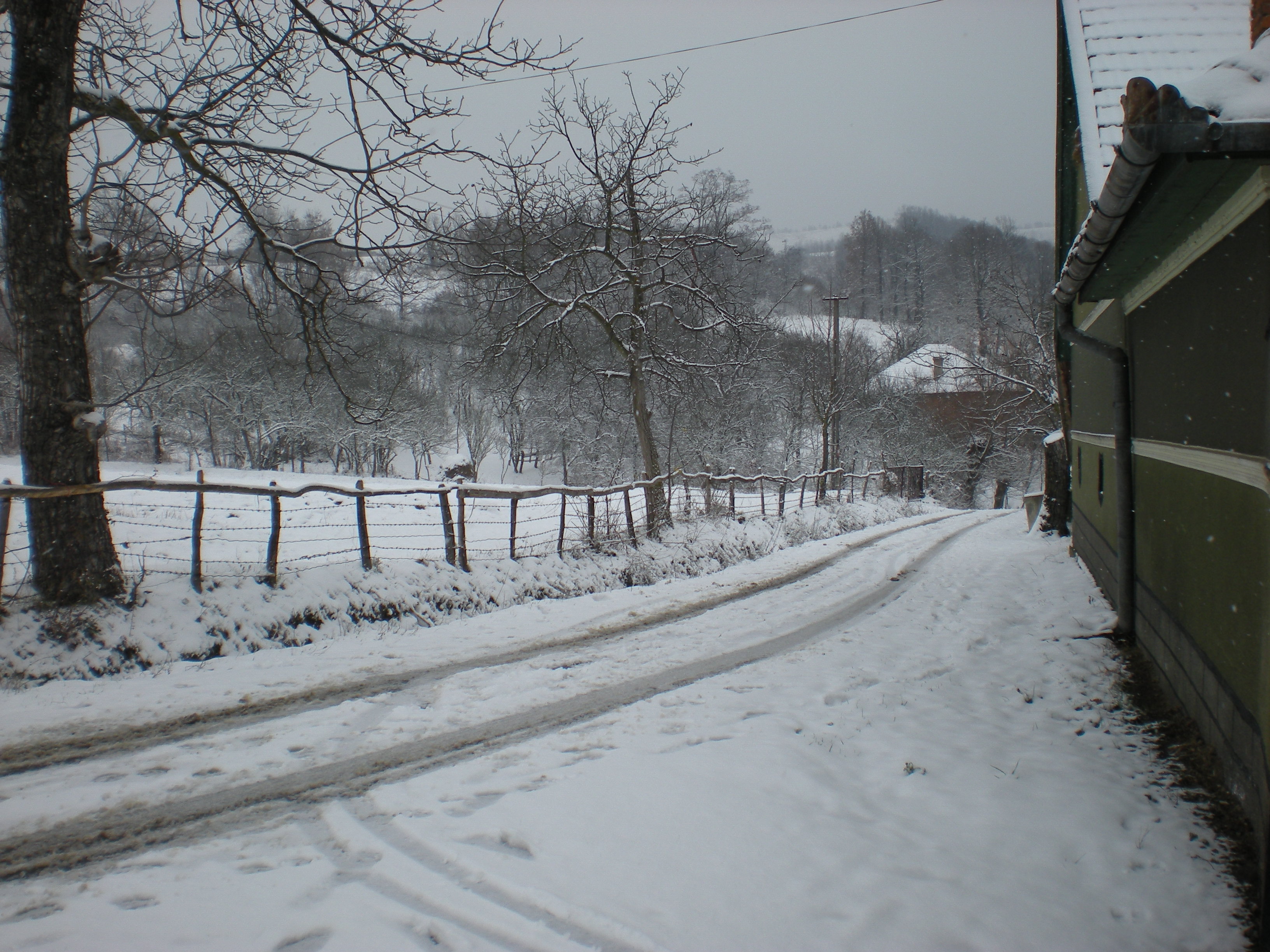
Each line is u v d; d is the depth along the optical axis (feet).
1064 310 26.55
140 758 17.30
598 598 37.63
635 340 53.62
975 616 33.04
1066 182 40.96
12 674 21.56
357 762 17.40
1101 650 26.50
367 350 40.22
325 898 11.86
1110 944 11.64
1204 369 17.57
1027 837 14.55
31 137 24.31
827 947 11.10
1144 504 25.32
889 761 17.89
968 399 147.02
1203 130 10.98
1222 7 27.94
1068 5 29.94
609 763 17.29
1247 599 14.97
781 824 14.60
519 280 48.52
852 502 86.33
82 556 24.52
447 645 28.14
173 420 121.70
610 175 51.42
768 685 23.70
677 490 69.21
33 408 24.48
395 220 29.48
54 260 24.82
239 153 28.37
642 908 11.82
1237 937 12.04
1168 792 16.57
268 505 52.60
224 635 25.99
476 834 13.96
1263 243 13.35
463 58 28.68
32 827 13.99
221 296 32.07
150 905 11.55
